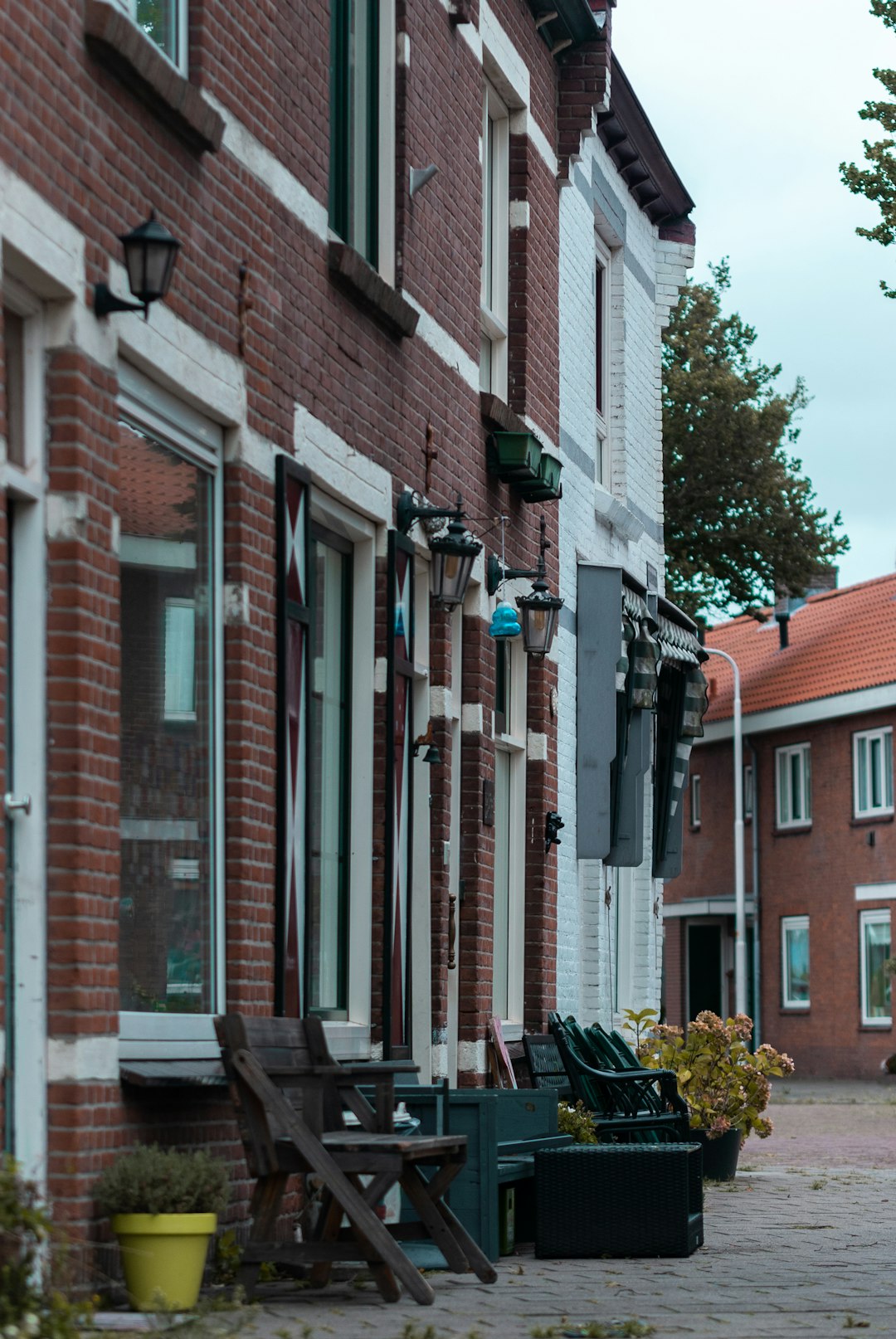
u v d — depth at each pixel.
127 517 8.81
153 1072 8.49
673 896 50.25
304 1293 9.00
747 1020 18.06
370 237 12.46
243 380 9.81
